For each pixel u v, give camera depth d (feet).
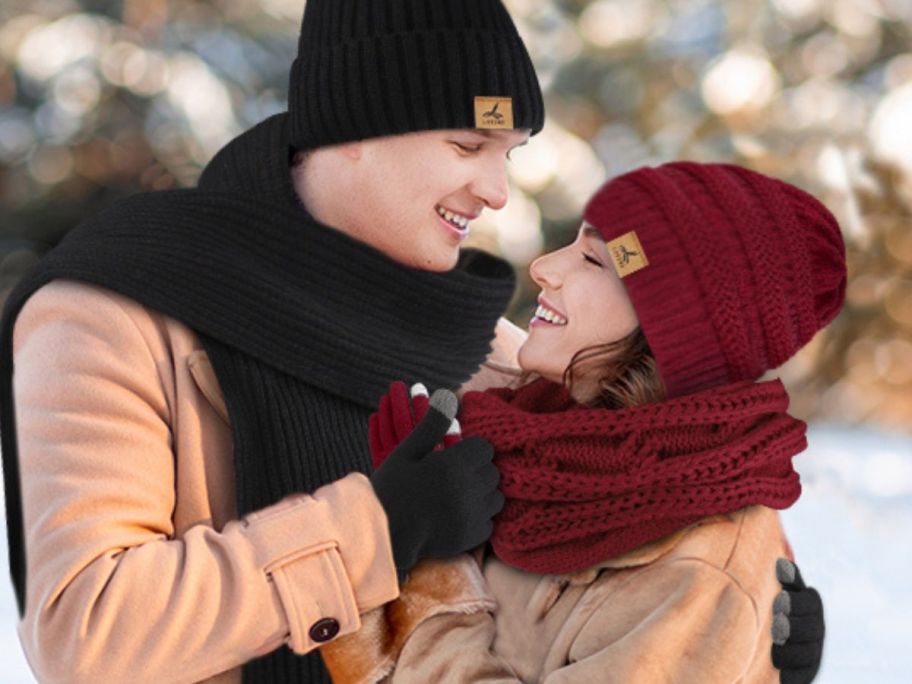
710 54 27.86
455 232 8.43
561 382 7.30
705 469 6.68
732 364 6.97
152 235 7.91
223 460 7.71
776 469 7.00
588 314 7.11
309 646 6.89
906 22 28.66
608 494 6.73
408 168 8.20
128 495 7.18
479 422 7.19
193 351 7.68
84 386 7.38
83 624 6.79
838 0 28.45
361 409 8.00
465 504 6.87
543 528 6.86
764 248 6.98
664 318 6.91
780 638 6.75
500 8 8.38
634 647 6.37
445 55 8.13
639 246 6.93
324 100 8.26
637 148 26.78
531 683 6.82
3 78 28.07
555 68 27.02
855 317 27.86
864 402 28.43
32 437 7.35
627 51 26.99
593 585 6.78
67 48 27.89
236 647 6.86
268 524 7.00
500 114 8.20
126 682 6.80
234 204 8.02
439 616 6.95
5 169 27.91
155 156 27.73
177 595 6.82
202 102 27.68
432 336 8.34
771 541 6.86
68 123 27.84
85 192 28.07
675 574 6.57
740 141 26.71
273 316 7.80
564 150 25.98
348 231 8.34
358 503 7.00
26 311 7.75
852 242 27.43
